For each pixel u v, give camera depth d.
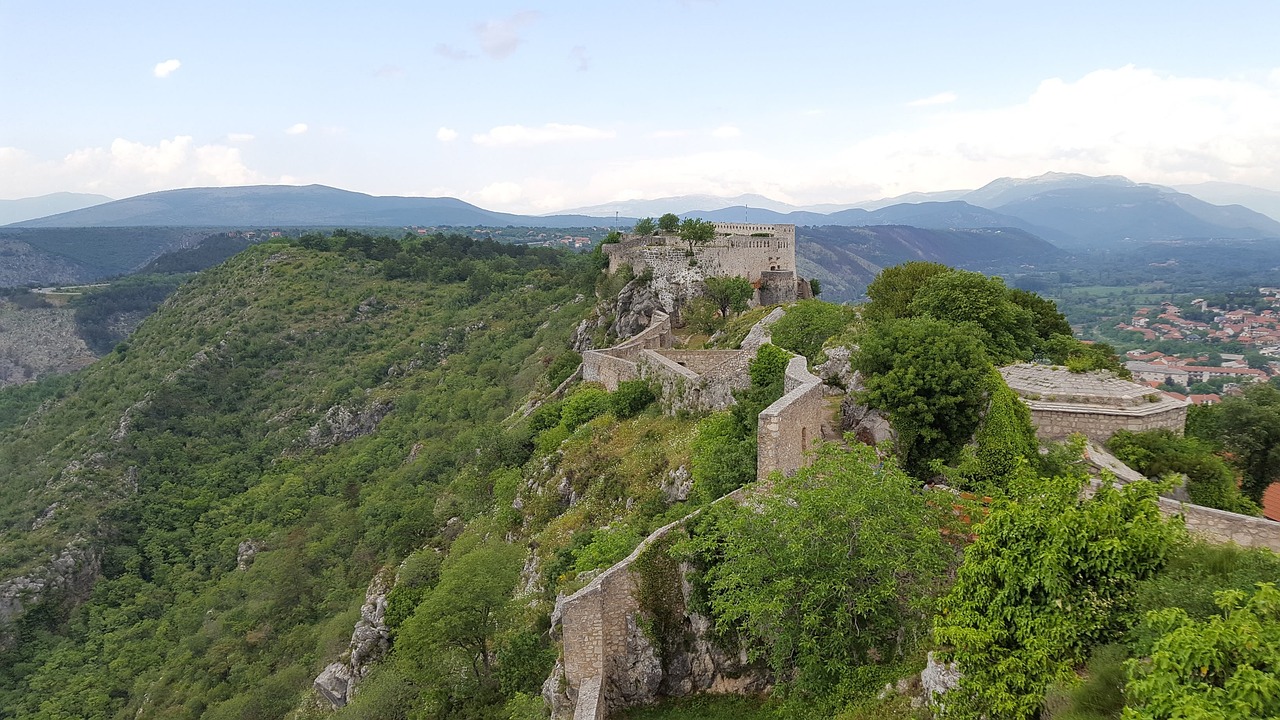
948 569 15.26
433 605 24.28
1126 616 10.41
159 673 48.72
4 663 57.62
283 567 53.19
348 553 53.44
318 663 39.72
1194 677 8.15
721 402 30.86
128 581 64.50
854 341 27.98
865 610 14.27
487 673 24.45
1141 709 8.33
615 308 68.19
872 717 13.14
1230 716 7.41
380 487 63.69
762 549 15.82
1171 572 10.49
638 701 18.00
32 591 61.84
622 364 43.38
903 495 15.15
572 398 44.56
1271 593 8.38
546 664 22.48
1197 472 19.02
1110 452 20.42
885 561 13.99
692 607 18.27
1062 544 11.10
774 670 16.58
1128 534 10.91
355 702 28.41
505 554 27.59
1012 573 11.43
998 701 10.65
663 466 28.70
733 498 19.55
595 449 34.66
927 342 21.80
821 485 15.56
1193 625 8.58
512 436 47.50
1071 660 10.57
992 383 20.86
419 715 24.44
